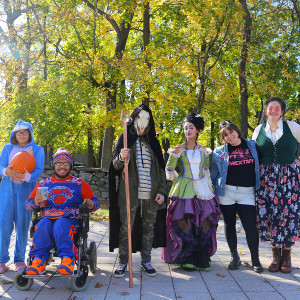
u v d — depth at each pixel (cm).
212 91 1468
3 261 440
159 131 1617
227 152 464
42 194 383
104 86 1390
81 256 386
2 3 1495
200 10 1207
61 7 1302
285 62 1390
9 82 1421
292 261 496
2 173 427
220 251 547
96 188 1434
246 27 1293
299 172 449
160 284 403
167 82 1338
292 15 1469
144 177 436
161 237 460
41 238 373
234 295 371
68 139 1869
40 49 1614
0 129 1508
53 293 374
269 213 449
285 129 448
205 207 448
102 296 366
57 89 1434
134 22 1498
